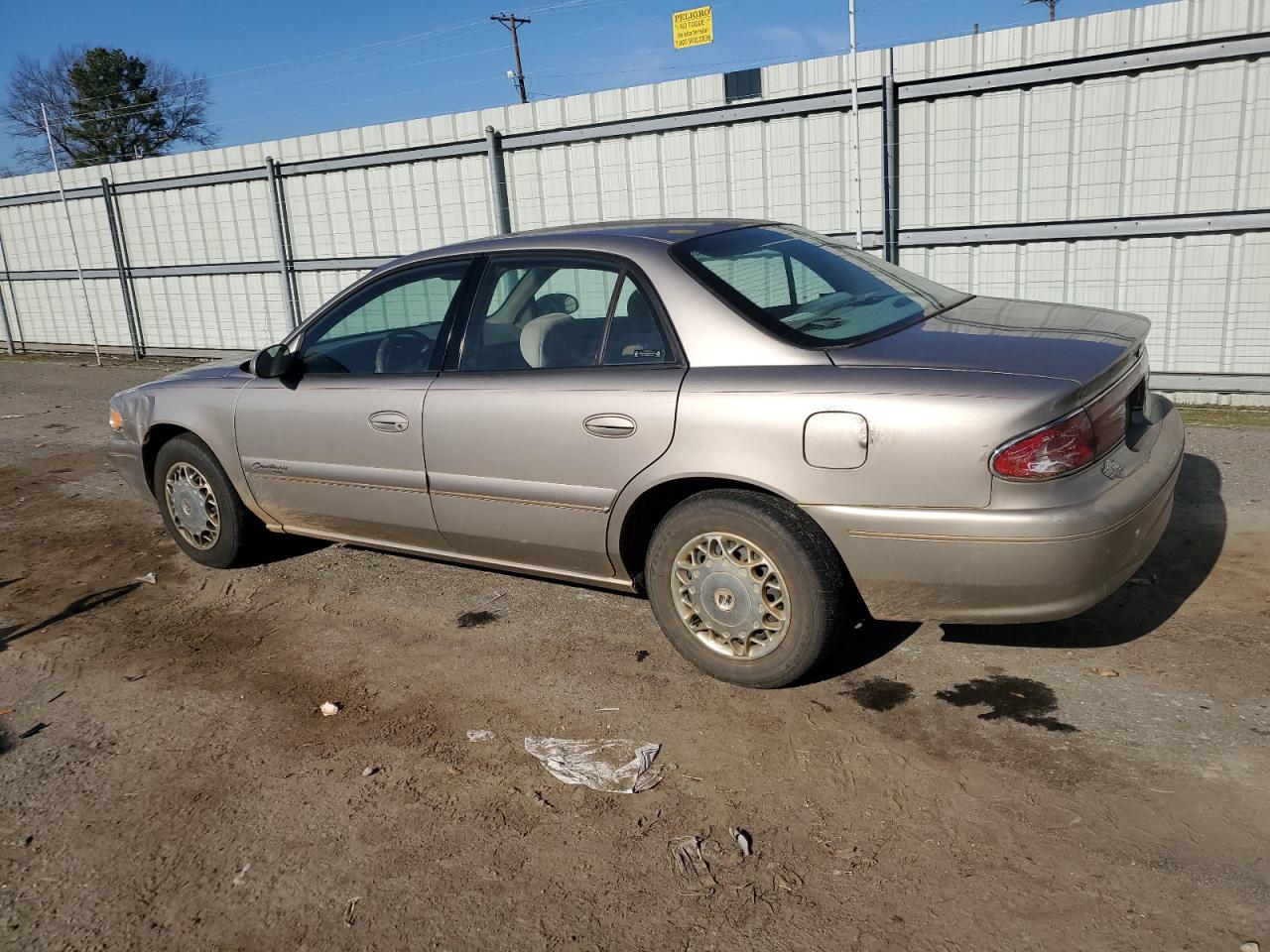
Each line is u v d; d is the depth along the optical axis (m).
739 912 2.50
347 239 11.74
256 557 5.27
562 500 3.78
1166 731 3.13
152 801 3.18
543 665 3.92
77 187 14.40
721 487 3.49
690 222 4.13
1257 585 4.13
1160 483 3.22
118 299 14.74
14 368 14.65
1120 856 2.59
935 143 7.88
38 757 3.50
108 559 5.59
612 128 9.30
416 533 4.35
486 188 10.39
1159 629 3.81
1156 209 7.24
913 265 8.22
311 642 4.31
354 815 3.03
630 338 3.65
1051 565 2.96
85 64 41.84
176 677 4.06
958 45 7.55
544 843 2.83
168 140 42.22
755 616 3.44
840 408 3.14
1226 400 7.40
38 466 8.02
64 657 4.32
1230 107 6.85
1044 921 2.39
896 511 3.11
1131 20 6.96
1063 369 3.04
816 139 8.31
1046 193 7.57
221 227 12.94
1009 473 2.94
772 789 2.99
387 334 4.44
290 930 2.56
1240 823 2.67
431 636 4.28
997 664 3.63
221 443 4.88
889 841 2.72
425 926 2.54
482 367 4.03
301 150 11.65
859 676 3.62
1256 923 2.32
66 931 2.62
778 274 3.77
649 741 3.32
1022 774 2.96
